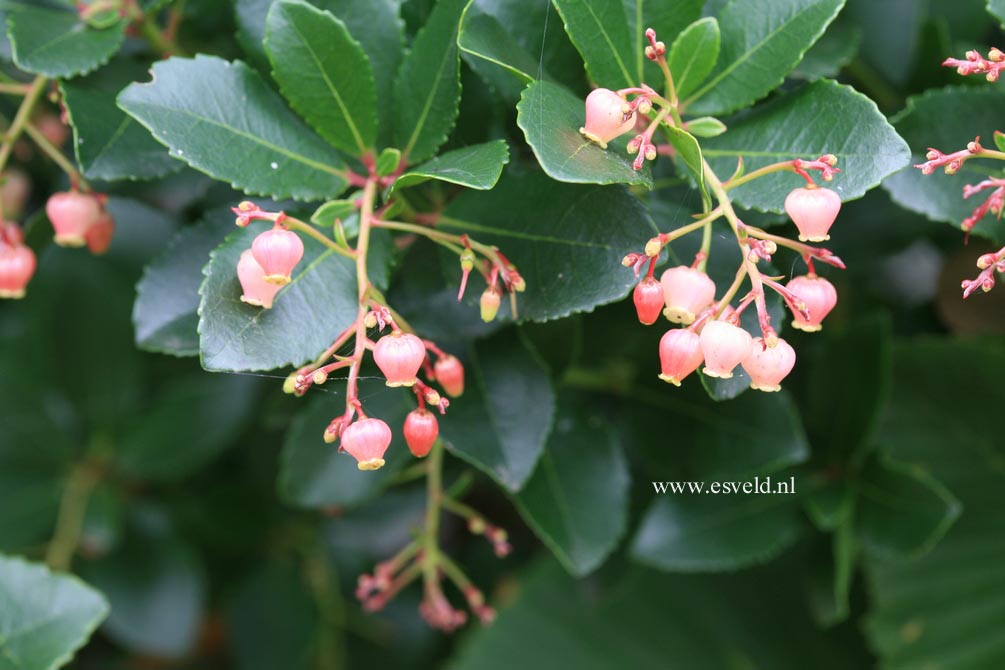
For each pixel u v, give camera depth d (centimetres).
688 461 64
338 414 64
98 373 72
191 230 59
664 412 64
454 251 57
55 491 72
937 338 68
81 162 58
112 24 60
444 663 88
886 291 71
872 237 66
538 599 83
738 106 56
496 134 59
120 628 72
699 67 56
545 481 63
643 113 54
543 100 54
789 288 54
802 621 77
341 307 55
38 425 72
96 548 71
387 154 57
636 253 55
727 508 65
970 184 58
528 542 80
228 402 72
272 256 54
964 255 68
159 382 75
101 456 73
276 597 78
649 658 80
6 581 60
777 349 54
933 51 63
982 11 65
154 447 72
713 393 55
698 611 80
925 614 71
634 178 53
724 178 56
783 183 55
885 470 65
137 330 58
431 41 57
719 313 54
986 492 70
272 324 55
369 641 81
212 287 55
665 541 64
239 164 56
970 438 69
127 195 62
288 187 57
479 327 59
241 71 57
